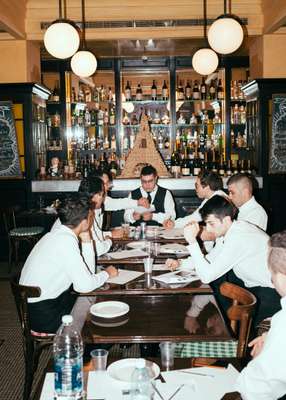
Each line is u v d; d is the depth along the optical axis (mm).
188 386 1586
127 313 2365
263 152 6875
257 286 2922
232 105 7969
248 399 1482
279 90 6754
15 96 6848
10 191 7031
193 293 2723
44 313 2816
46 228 7148
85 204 2848
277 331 1490
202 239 3865
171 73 7973
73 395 1506
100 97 8109
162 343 1782
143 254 3619
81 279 2672
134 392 1492
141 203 4926
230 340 2059
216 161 7934
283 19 5730
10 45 6801
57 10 6660
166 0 6559
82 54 5277
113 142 8125
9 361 3854
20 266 6852
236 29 4312
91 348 2854
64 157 8055
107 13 6617
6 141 6910
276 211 6918
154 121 8094
